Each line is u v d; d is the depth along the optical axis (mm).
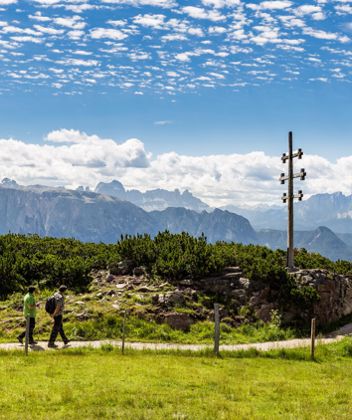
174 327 27703
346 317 34688
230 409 13891
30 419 12367
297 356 22750
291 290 31031
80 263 34438
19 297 31047
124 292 30969
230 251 36875
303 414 13664
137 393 15258
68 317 27375
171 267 32719
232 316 29703
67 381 16516
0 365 18594
